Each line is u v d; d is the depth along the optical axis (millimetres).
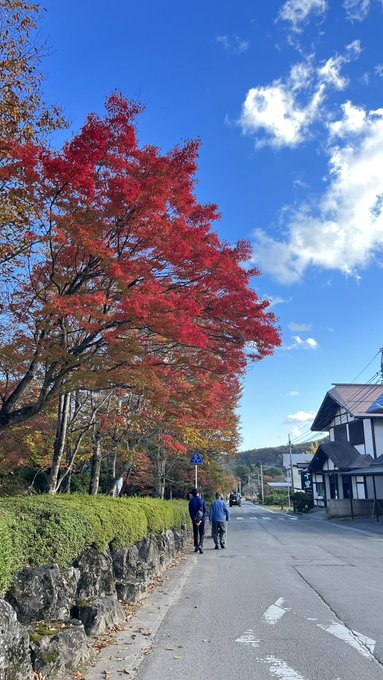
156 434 17359
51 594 5359
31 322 8375
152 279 7648
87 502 7789
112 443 16781
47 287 8266
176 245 7715
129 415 14469
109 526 7527
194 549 15820
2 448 12188
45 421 12438
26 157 6695
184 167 8078
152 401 9719
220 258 8094
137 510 9516
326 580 10164
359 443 36594
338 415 40562
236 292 7980
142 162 7812
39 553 5590
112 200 7434
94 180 7605
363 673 5039
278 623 6902
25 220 7039
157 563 10508
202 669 5156
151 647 5852
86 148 7086
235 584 9805
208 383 10031
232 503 65438
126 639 6070
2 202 6871
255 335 8125
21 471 16797
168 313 7277
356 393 39000
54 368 8289
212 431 23859
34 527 5574
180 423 13328
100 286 8117
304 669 5152
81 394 14914
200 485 34625
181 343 7910
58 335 8461
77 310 6980
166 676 4961
